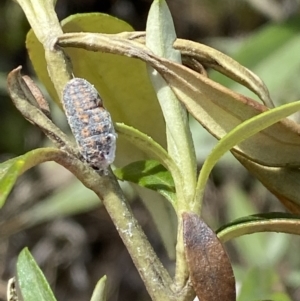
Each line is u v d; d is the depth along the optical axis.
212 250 0.10
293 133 0.11
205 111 0.11
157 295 0.11
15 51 0.38
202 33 0.39
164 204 0.13
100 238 0.42
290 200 0.11
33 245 0.41
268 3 0.34
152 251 0.11
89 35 0.11
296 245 0.29
